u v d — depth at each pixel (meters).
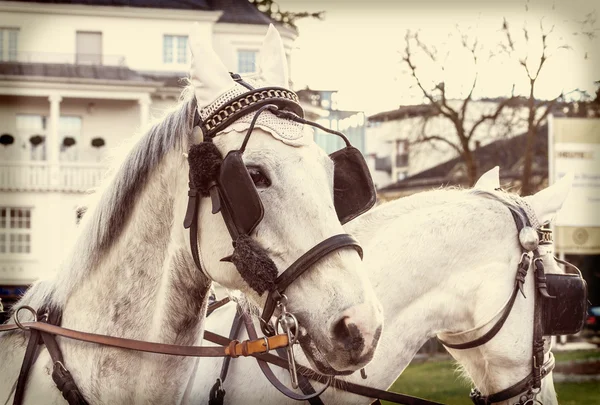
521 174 24.44
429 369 12.86
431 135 24.41
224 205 2.21
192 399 3.06
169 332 2.44
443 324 3.33
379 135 32.78
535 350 3.34
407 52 20.56
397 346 3.23
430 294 3.30
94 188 2.75
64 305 2.56
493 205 3.46
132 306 2.45
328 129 2.37
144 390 2.43
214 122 2.27
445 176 28.31
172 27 27.19
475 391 3.52
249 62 24.41
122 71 26.70
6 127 26.69
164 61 27.36
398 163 32.19
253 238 2.17
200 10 25.92
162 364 2.42
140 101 26.75
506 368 3.34
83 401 2.42
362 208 2.43
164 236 2.45
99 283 2.50
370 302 2.07
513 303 3.34
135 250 2.46
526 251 3.40
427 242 3.32
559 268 3.54
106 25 27.05
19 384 2.47
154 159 2.45
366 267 3.27
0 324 2.79
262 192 2.16
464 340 3.42
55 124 26.39
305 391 3.02
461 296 3.32
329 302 2.07
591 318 15.72
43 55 26.70
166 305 2.43
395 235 3.35
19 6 26.61
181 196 2.39
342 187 2.43
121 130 27.36
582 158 15.70
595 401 9.63
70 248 2.63
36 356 2.52
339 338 2.05
